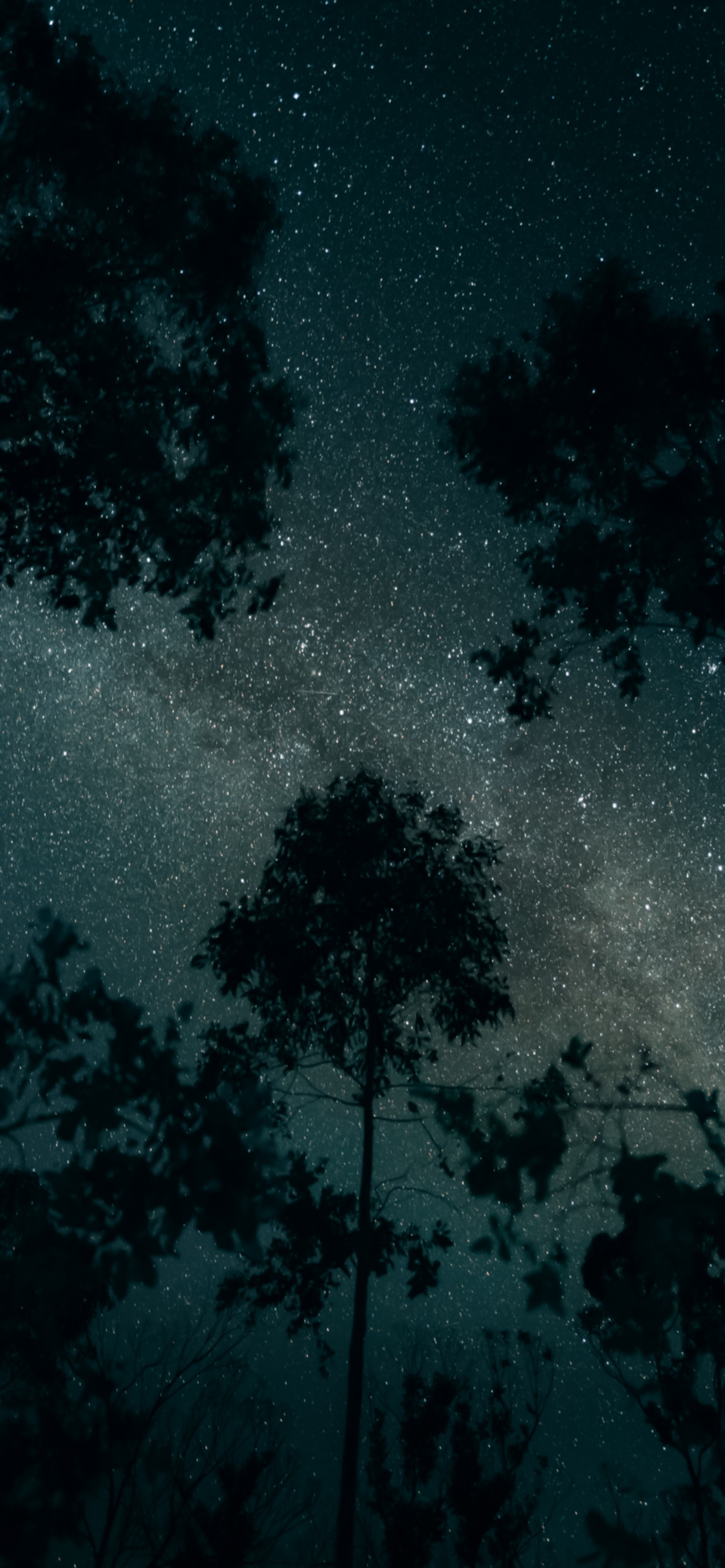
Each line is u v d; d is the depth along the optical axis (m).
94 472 4.47
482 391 4.70
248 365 4.84
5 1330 1.82
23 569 4.58
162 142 4.51
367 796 7.38
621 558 4.63
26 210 4.47
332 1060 7.26
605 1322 3.72
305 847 7.24
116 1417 1.92
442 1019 7.13
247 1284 6.25
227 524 4.79
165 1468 1.91
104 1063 1.79
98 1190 1.73
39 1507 1.75
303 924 7.10
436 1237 6.54
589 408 4.50
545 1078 1.97
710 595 4.34
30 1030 1.80
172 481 4.66
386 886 7.10
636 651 4.79
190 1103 1.80
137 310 4.70
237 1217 1.73
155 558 4.73
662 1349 1.91
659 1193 1.83
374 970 7.11
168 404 4.65
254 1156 1.79
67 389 4.49
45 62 4.35
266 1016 7.08
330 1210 6.40
